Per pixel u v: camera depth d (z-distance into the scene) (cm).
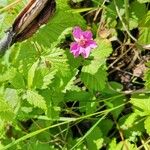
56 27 40
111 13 44
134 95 42
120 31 45
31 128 41
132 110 43
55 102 39
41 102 37
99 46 41
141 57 45
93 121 43
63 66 38
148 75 39
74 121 42
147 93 41
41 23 35
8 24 40
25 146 40
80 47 39
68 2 45
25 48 39
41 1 34
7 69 39
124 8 43
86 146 41
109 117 42
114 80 46
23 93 38
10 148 40
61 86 39
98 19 45
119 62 46
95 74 40
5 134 40
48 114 39
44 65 39
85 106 42
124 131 41
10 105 37
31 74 37
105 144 42
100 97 42
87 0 46
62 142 42
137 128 41
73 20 41
